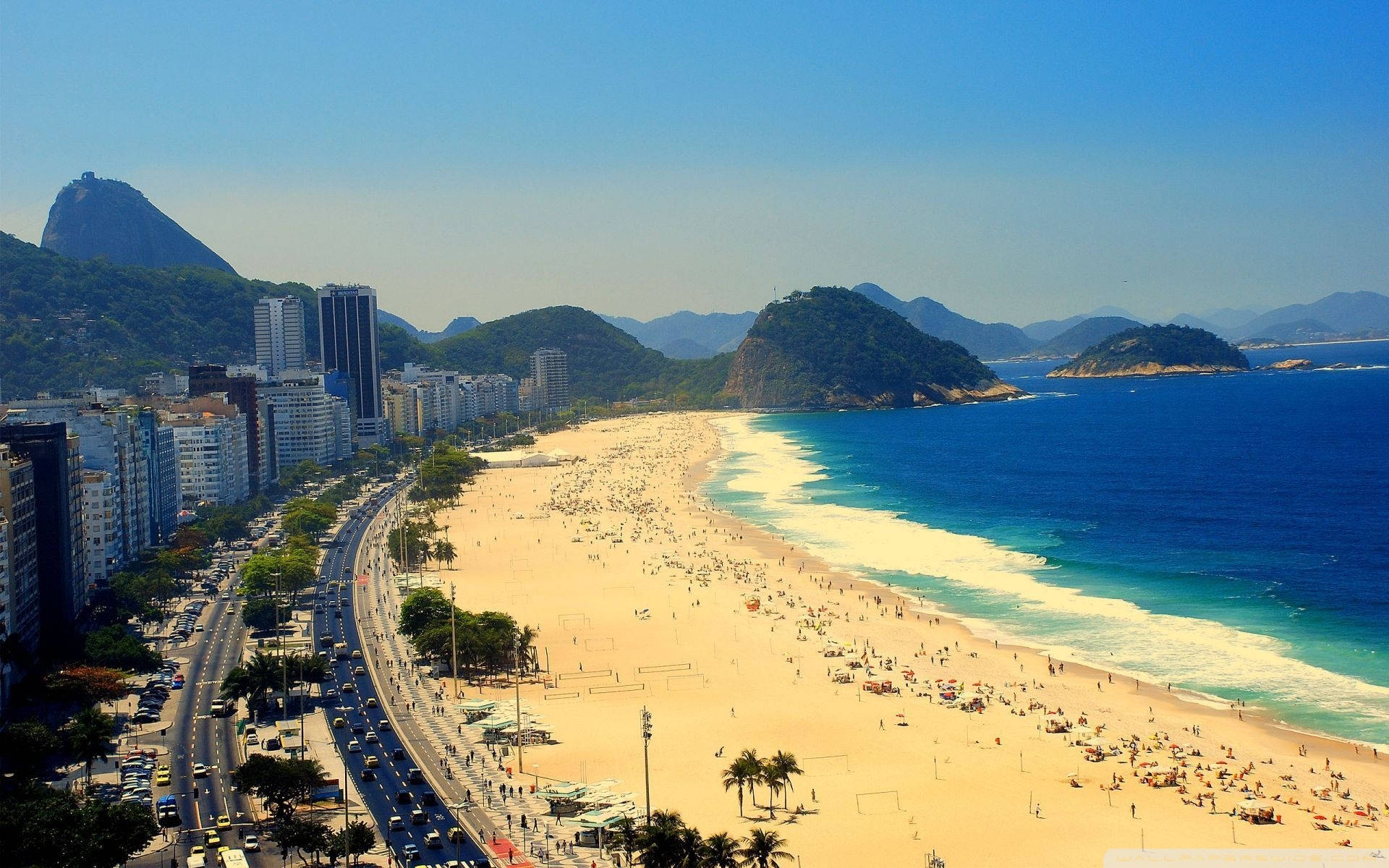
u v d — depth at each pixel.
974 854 147.38
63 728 193.12
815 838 152.38
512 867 144.00
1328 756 182.12
